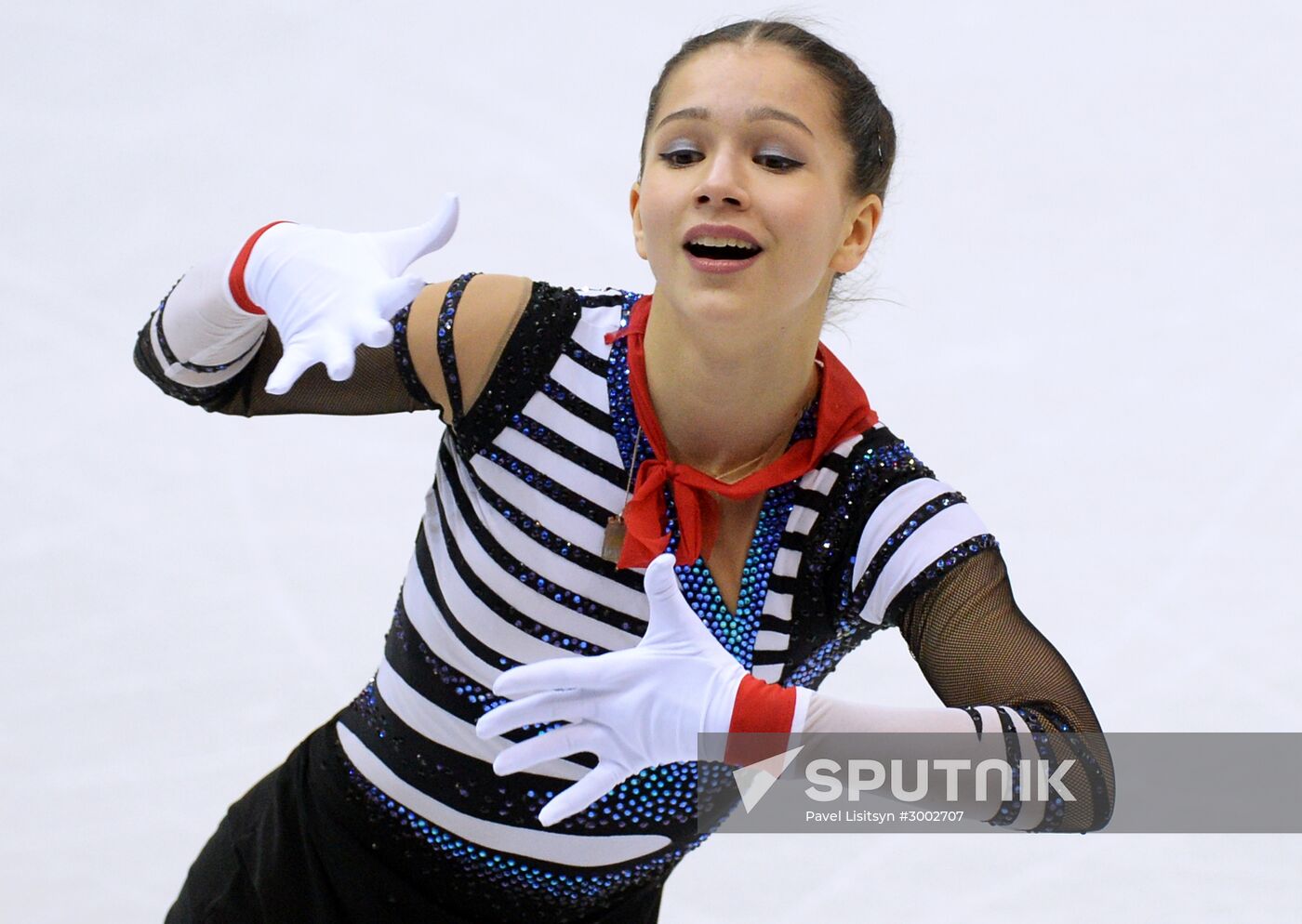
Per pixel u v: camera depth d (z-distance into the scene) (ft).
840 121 23.71
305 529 51.80
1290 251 61.82
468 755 25.23
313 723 45.34
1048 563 51.03
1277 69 68.28
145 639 47.88
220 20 68.39
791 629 24.62
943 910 40.65
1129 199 63.62
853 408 24.38
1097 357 57.98
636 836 25.77
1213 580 50.67
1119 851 42.60
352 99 65.92
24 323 58.08
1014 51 68.49
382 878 26.40
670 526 24.14
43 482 52.80
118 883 40.65
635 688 22.27
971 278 60.59
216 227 61.52
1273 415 56.24
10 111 65.62
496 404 24.68
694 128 23.18
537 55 67.36
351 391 26.14
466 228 61.05
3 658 47.11
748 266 22.82
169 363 26.48
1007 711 23.39
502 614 24.64
